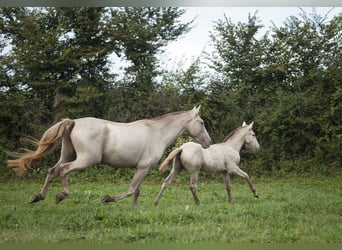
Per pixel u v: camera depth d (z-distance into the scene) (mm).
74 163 8586
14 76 19328
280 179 18234
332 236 6734
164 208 9242
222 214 8266
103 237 6332
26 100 18859
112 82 20656
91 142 8648
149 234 6492
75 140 8641
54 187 14906
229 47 21000
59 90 19875
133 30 20531
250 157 19688
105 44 20578
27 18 19844
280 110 19203
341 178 17688
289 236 6594
